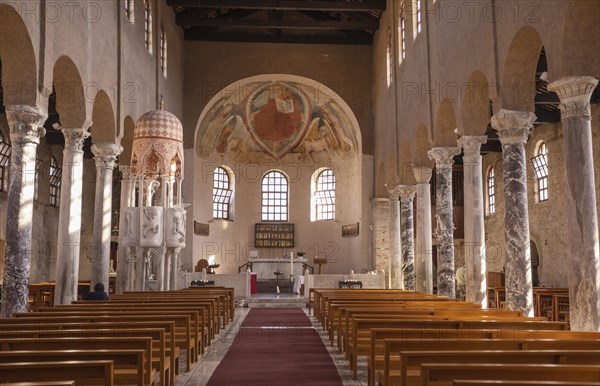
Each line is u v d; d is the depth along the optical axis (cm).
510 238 1417
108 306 1174
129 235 1973
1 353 598
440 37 1936
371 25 3064
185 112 3225
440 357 591
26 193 1330
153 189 2208
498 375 511
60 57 1502
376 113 3206
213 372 1002
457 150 1984
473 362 591
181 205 2073
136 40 2217
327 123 3547
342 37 3344
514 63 1384
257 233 3738
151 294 1670
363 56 3353
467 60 1647
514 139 1423
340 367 1048
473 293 1695
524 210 1417
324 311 1678
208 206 3522
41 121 1358
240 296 2822
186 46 3278
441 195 1981
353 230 3431
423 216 2286
